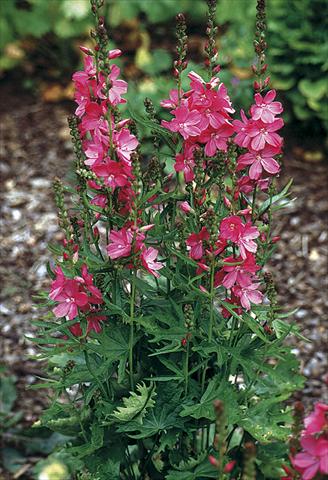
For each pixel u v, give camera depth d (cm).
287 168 626
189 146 266
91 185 261
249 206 290
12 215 588
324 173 623
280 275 539
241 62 636
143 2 719
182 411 276
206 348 272
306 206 591
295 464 228
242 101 609
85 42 723
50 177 622
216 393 281
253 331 276
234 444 346
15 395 445
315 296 522
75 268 265
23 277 537
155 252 264
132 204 253
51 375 317
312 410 445
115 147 260
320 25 621
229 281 262
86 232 273
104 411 288
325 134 650
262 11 262
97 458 306
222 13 681
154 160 275
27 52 739
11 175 623
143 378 295
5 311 509
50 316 309
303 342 487
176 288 288
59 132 665
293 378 307
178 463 305
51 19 715
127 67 717
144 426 284
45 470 375
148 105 280
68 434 313
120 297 280
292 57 625
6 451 420
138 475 331
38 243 564
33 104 698
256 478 305
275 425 288
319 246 561
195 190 263
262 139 258
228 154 258
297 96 633
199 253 266
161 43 757
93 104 260
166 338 271
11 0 712
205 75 542
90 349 277
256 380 297
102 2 255
